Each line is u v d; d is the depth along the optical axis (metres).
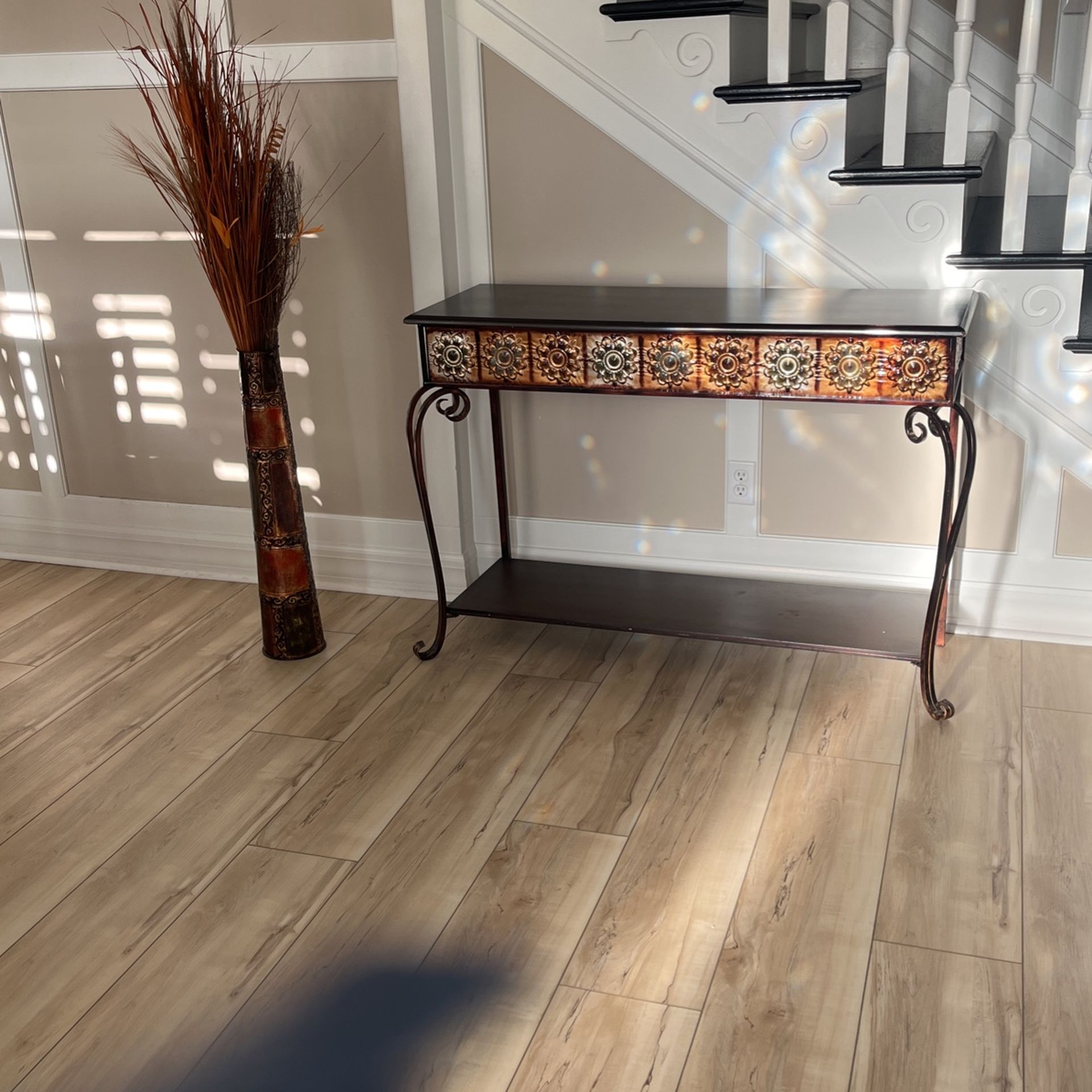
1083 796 2.31
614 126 2.77
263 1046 1.79
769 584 3.00
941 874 2.10
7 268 3.33
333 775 2.47
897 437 2.84
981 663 2.81
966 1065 1.71
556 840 2.24
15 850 2.26
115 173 3.14
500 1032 1.80
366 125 2.89
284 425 2.80
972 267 2.60
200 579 3.50
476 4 2.77
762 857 2.17
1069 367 2.65
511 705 2.72
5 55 3.08
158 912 2.09
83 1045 1.81
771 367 2.41
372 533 3.30
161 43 2.95
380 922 2.04
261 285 2.64
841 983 1.87
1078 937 1.95
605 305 2.65
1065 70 3.05
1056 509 2.78
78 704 2.79
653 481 3.07
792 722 2.61
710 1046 1.76
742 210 2.74
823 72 3.17
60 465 3.52
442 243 2.93
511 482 3.19
